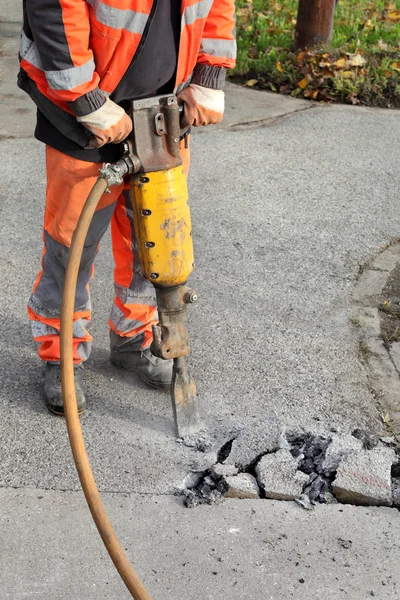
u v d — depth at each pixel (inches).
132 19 90.4
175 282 105.2
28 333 135.7
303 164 205.3
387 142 221.1
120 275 118.4
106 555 94.7
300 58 263.0
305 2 264.2
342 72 254.8
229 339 136.5
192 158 205.3
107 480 105.5
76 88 90.8
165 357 108.3
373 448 112.3
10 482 104.5
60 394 115.3
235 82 262.5
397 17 322.3
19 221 172.1
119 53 92.4
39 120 100.7
